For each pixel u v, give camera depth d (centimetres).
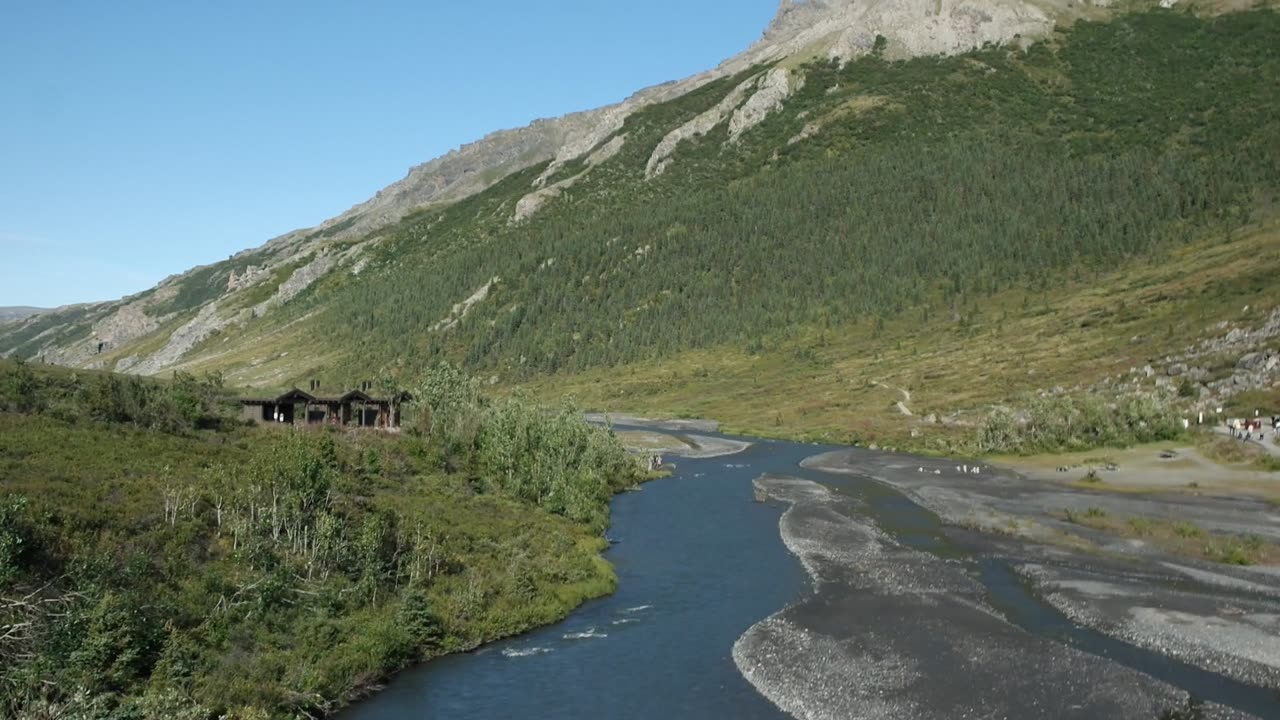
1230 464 8450
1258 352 11525
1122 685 3184
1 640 2716
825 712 3067
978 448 11306
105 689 2816
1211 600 4238
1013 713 2966
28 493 4094
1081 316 17912
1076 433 10812
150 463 5234
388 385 10094
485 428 8494
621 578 5162
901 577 4984
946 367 17300
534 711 3155
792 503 7862
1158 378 12375
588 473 7744
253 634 3512
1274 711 2933
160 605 3375
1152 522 6103
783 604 4525
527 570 4809
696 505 7812
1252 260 17112
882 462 10844
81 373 8638
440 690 3388
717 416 17212
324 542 4325
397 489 6212
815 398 17350
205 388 8388
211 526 4362
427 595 4238
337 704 3225
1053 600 4397
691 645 3888
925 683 3284
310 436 6931
